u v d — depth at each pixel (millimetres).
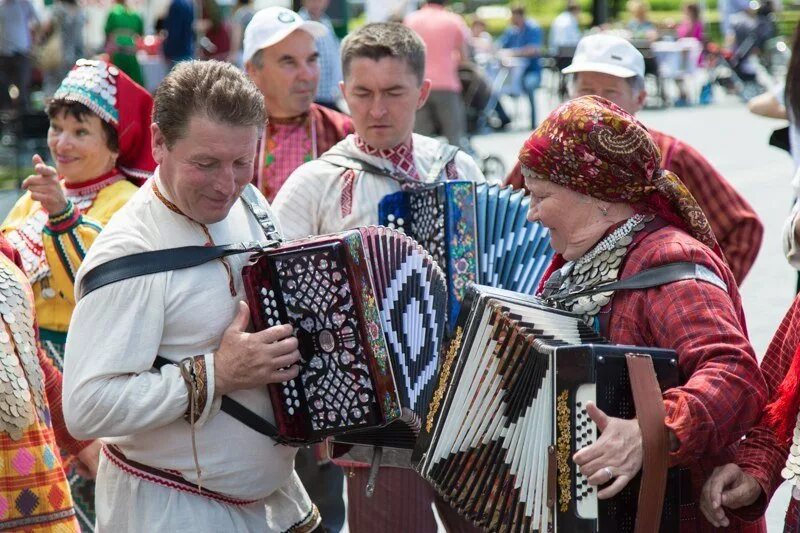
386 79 7434
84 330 5402
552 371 4969
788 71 7734
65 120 7906
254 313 5465
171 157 5379
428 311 6172
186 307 5449
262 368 5359
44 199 7539
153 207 5551
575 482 4918
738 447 5438
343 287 5465
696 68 38844
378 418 5559
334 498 9266
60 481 5617
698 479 5371
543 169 5461
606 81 8977
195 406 5383
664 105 37562
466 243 7070
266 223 5871
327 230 7562
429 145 7922
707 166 8617
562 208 5504
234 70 5422
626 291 5355
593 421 4887
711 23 50625
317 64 9594
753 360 5105
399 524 7020
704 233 5461
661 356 5047
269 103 9547
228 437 5555
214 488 5598
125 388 5324
